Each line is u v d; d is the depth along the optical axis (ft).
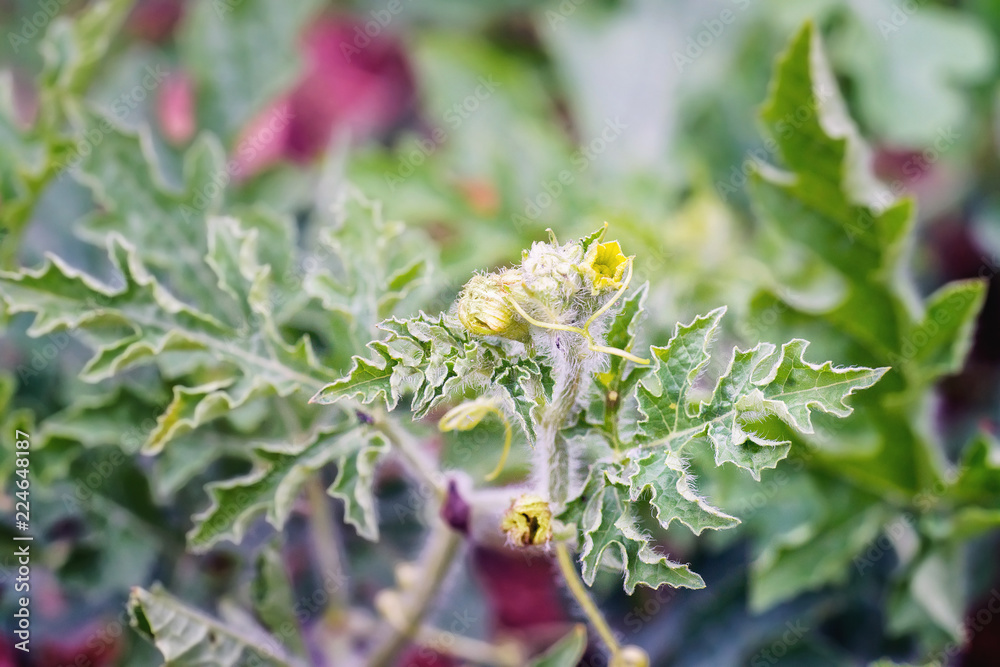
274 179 2.76
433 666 2.64
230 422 2.45
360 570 2.59
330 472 2.55
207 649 2.23
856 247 2.51
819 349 2.56
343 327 2.29
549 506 2.08
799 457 2.54
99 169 2.47
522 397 2.01
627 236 2.68
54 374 2.63
